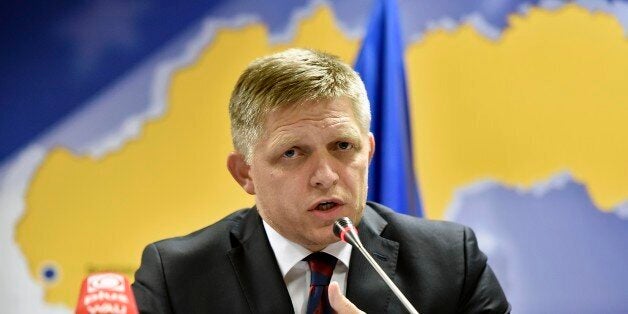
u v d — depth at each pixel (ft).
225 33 21.98
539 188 21.38
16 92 21.56
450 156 21.44
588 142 21.47
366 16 21.89
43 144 21.54
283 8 22.03
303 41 21.98
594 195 21.35
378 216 12.35
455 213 21.36
